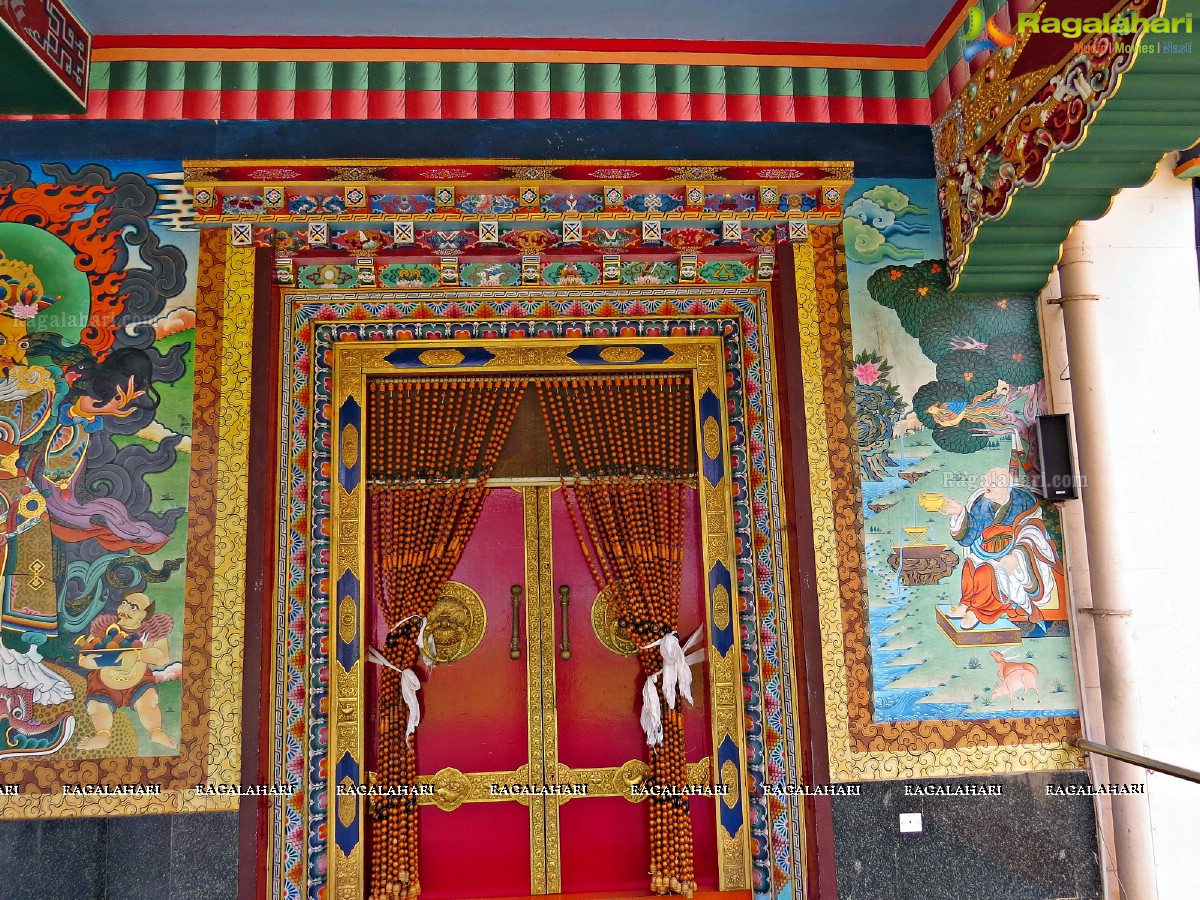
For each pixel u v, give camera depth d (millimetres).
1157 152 3660
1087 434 4203
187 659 3893
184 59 4379
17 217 4176
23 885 3717
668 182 4234
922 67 4633
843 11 4375
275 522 4098
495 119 4441
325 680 4152
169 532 3980
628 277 4438
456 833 4336
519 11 4289
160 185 4246
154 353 4113
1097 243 4438
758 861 4184
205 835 3775
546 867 4309
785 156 4504
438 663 4461
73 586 3922
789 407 4273
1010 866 4000
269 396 4121
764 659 4266
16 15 3217
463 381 4590
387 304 4402
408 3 4203
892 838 3979
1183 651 4172
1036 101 3684
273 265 4215
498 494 4609
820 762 3994
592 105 4496
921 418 4309
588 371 4637
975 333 4406
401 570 4391
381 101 4414
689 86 4547
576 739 4445
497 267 4375
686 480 4590
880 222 4477
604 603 4562
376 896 4109
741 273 4484
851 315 4371
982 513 4262
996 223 4070
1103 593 4094
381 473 4488
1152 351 4375
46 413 4039
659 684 4410
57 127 4262
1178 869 4027
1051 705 4148
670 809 4293
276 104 4375
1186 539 4246
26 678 3850
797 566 4152
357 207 4156
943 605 4176
